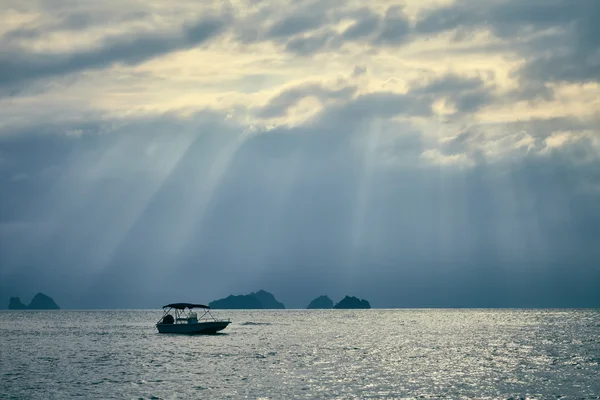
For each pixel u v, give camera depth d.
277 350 99.69
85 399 54.84
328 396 56.09
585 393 57.81
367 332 157.12
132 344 113.50
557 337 134.75
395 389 59.62
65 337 137.25
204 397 55.66
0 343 119.69
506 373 71.00
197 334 135.75
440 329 173.62
